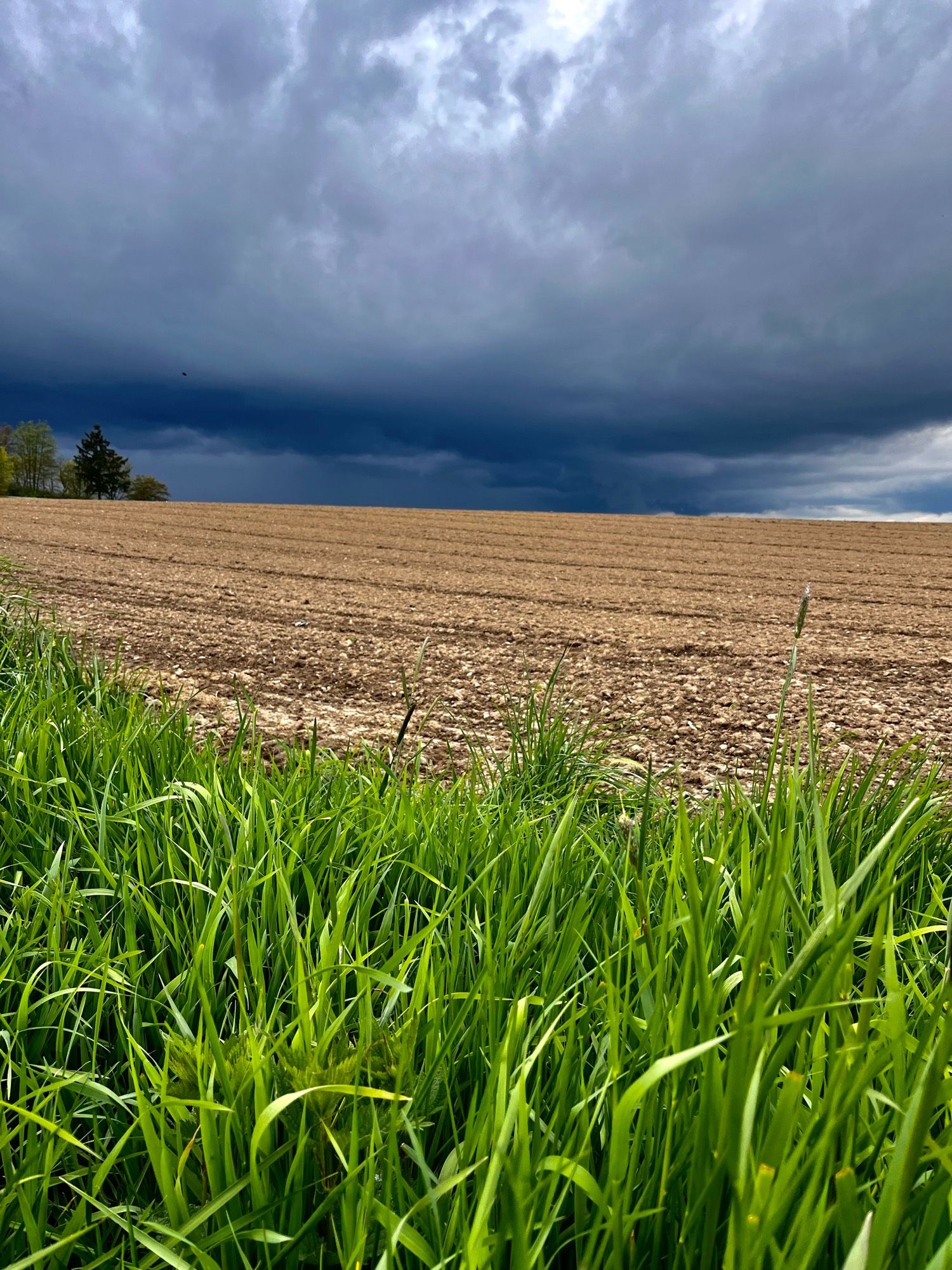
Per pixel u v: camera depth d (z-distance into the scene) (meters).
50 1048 1.57
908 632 10.09
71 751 2.79
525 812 2.64
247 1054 1.19
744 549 24.17
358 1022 1.35
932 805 2.32
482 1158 0.96
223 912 1.69
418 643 8.82
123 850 2.11
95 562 15.73
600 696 6.48
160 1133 1.14
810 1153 0.85
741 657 8.34
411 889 2.09
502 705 6.08
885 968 1.04
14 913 1.77
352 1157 0.98
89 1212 1.21
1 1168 1.29
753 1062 0.80
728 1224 0.92
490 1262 0.90
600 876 1.99
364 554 20.67
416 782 2.73
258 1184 1.01
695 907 0.94
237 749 2.71
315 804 2.46
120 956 1.55
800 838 1.86
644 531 30.97
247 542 22.56
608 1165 1.05
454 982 1.46
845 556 22.11
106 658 6.96
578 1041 1.25
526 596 13.40
